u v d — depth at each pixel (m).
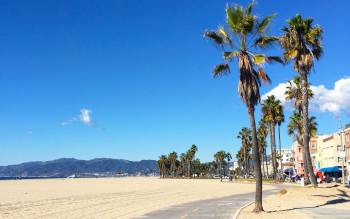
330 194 31.94
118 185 83.94
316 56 35.47
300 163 122.38
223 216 21.97
